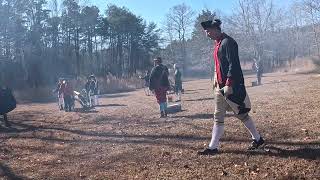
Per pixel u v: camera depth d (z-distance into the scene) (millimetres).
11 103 13828
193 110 14078
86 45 80062
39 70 59469
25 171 7125
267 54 62438
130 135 9688
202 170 6188
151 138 9047
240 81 6547
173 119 11953
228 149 7184
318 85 21141
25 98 36938
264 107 12398
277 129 8508
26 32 59219
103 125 11945
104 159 7496
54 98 36344
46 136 10781
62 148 8883
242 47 55125
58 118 15664
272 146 7086
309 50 63625
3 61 53312
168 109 14039
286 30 67312
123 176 6316
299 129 8312
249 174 5832
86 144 9086
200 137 8664
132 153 7742
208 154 7004
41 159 7965
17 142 10172
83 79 41562
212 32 6715
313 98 13820
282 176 5617
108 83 44031
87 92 21391
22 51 57875
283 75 46750
